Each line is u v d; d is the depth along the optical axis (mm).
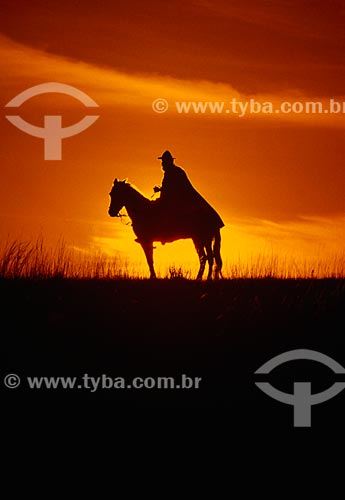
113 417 17062
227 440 16391
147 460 15695
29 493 14898
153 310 21266
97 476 15359
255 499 14914
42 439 16297
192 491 15055
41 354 19234
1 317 20594
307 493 15109
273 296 22156
